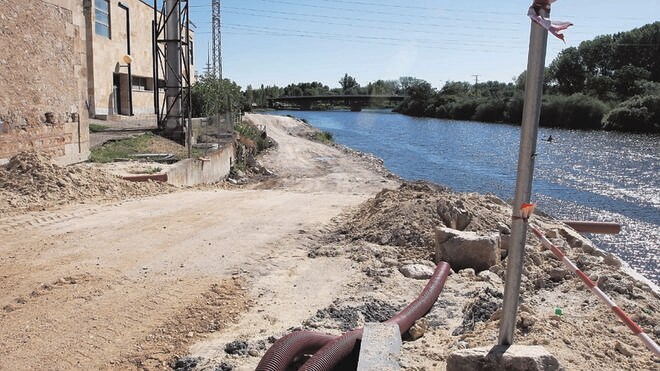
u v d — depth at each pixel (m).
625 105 68.38
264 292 7.75
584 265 8.74
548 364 3.93
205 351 5.81
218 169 26.88
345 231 11.39
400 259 9.41
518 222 4.00
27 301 6.97
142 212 12.52
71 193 13.53
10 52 14.95
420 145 57.50
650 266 18.86
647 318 6.19
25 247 9.29
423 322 6.39
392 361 4.64
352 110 156.25
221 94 45.75
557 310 6.02
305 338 5.19
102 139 26.08
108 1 37.94
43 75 16.56
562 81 95.38
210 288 7.75
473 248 8.87
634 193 30.41
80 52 18.95
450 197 11.66
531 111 3.78
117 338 6.10
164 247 9.64
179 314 6.80
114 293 7.38
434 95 123.75
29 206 12.18
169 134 29.89
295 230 11.37
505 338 4.20
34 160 14.06
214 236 10.58
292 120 77.62
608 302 3.64
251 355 5.67
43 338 6.00
